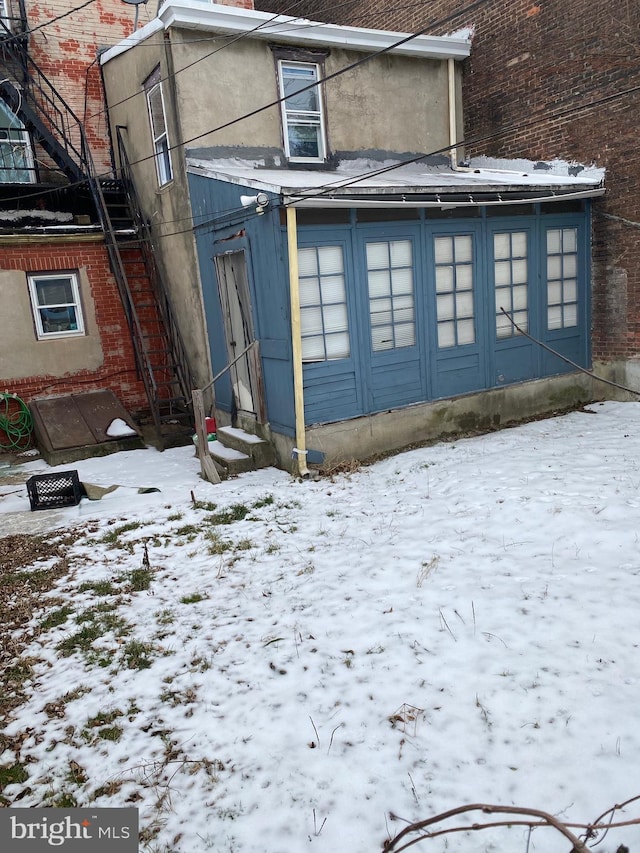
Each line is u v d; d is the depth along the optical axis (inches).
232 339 355.9
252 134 363.3
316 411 303.9
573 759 115.3
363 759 122.3
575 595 165.6
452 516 229.3
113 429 380.2
